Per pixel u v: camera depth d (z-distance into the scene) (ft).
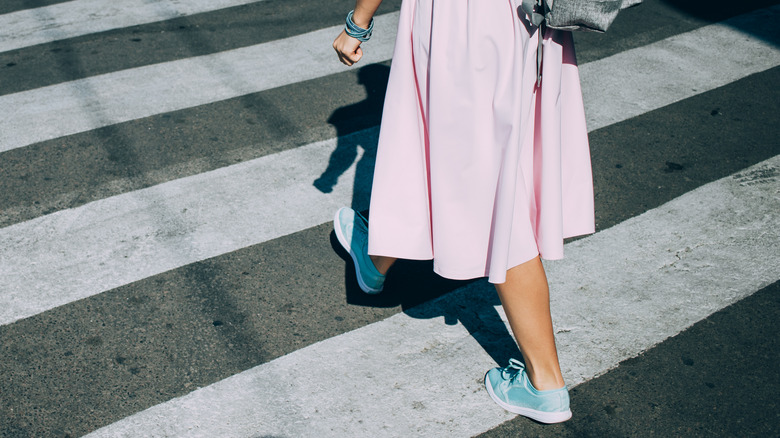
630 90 15.15
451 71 6.97
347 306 9.97
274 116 14.23
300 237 11.21
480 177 7.25
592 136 13.66
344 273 10.54
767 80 15.51
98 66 15.85
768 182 12.43
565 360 9.10
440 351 9.26
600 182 12.46
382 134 7.84
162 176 12.50
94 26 17.57
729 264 10.66
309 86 15.23
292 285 10.30
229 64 15.99
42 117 14.06
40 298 10.00
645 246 11.04
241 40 17.01
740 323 9.64
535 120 7.51
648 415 8.42
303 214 11.69
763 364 9.06
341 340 9.42
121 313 9.78
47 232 11.22
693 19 18.11
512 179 7.08
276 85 15.25
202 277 10.40
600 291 10.18
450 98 7.06
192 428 8.21
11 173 12.50
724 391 8.71
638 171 12.74
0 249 10.87
